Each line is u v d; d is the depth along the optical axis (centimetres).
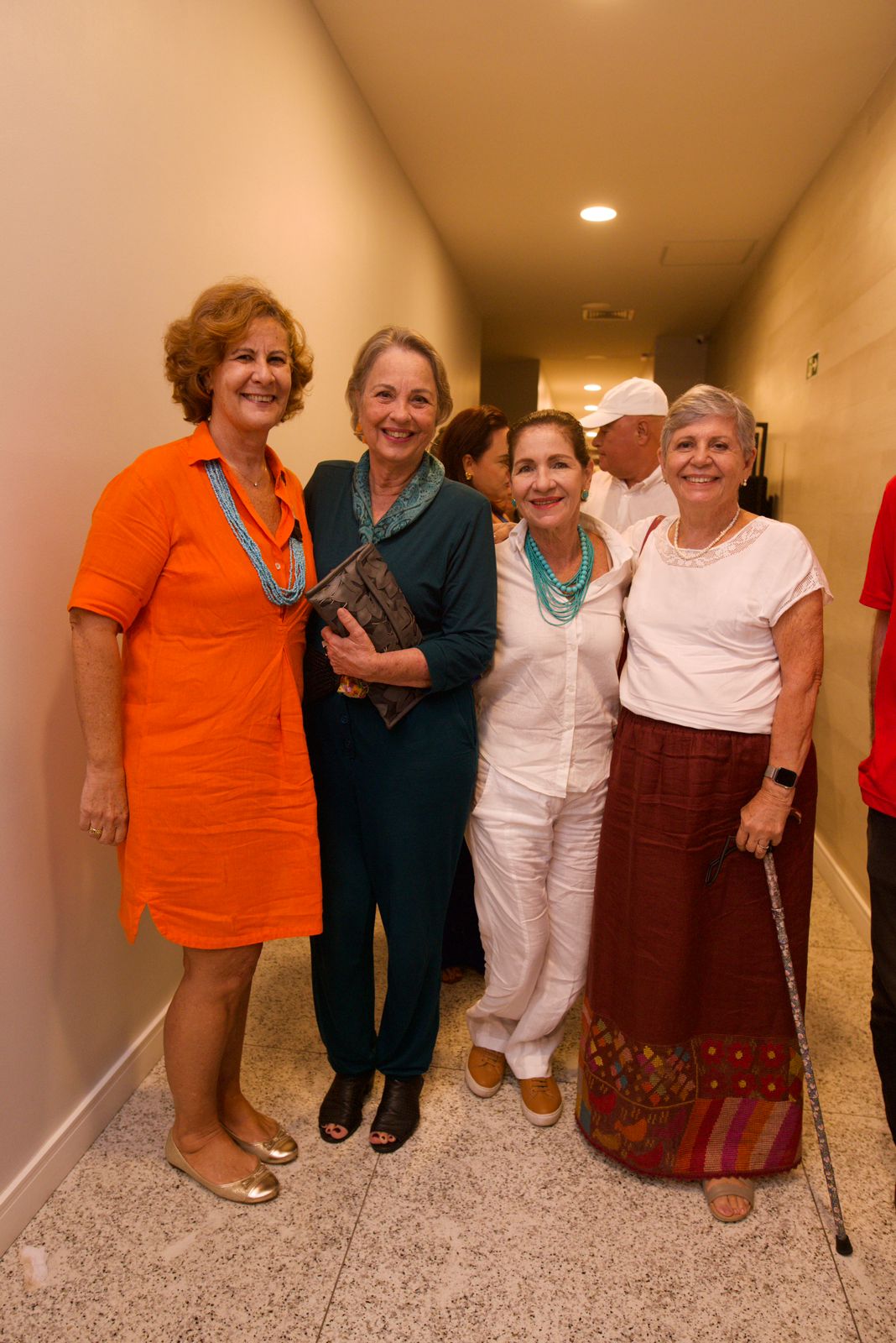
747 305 588
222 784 150
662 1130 171
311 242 292
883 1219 168
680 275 586
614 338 781
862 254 329
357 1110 191
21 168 143
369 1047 192
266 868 158
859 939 295
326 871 177
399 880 172
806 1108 201
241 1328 143
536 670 177
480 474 262
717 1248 161
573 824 188
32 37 144
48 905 166
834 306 368
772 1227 166
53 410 156
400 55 318
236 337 145
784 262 475
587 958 194
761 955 167
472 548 167
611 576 179
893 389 289
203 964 159
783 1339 143
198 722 148
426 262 480
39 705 159
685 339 775
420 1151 184
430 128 376
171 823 148
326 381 312
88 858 179
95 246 166
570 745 180
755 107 351
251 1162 173
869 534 312
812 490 400
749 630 158
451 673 162
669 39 305
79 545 167
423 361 160
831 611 365
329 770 172
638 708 167
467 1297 150
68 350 160
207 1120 172
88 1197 169
